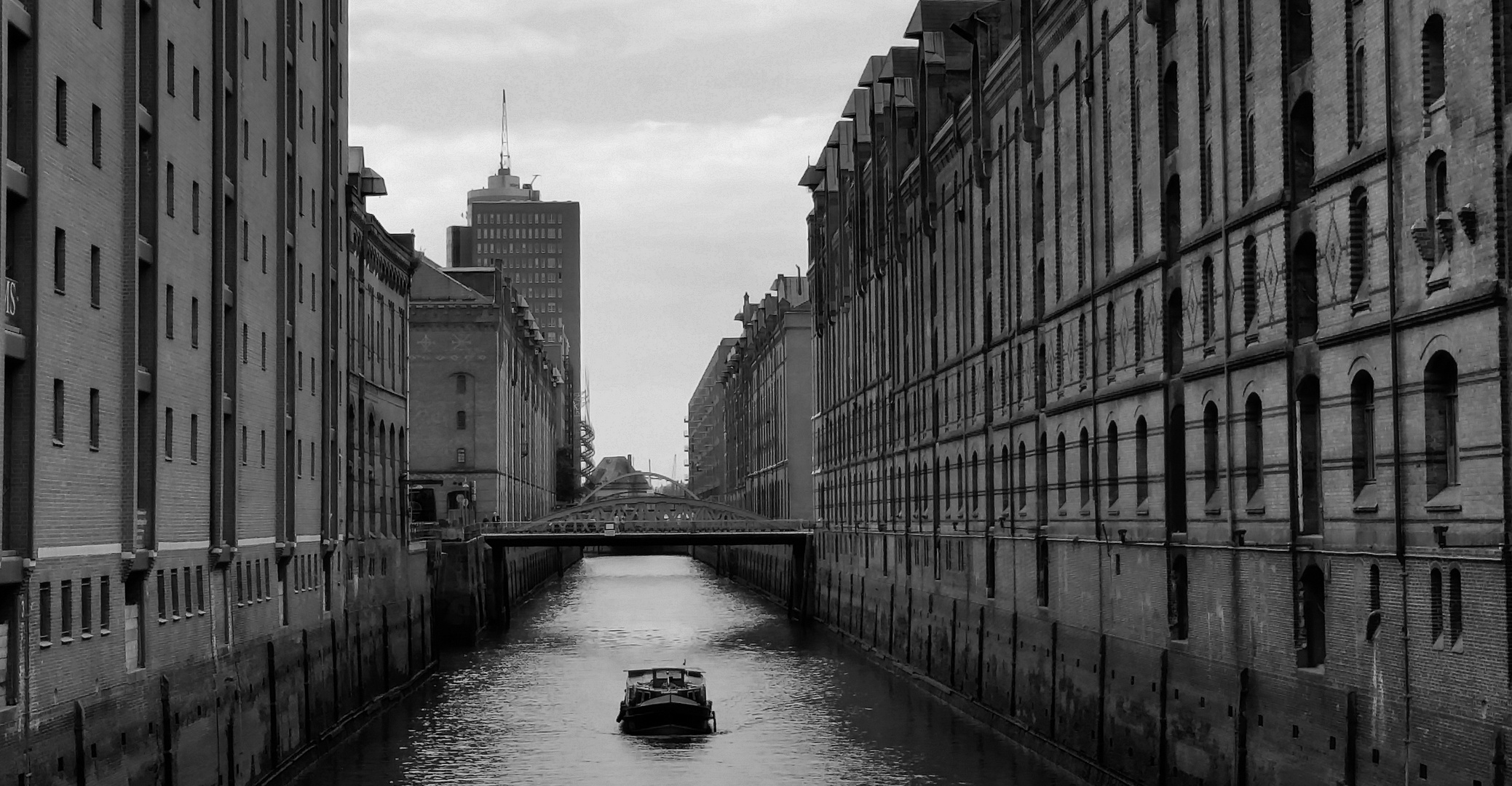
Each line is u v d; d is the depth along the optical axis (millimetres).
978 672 56875
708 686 65938
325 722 51312
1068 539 46969
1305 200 31766
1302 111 32125
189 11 38000
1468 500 25359
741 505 172625
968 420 60594
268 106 47219
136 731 33031
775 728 54031
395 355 73438
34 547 27922
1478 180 24969
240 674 41531
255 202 45312
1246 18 34375
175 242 36781
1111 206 43531
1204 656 36312
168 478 36125
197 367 38781
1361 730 28875
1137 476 41375
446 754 49062
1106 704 42875
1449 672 25906
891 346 76688
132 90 33438
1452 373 26484
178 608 36781
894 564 75125
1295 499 31812
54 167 29078
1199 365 36594
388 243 69812
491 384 110000
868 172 84375
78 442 30453
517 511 128500
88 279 31094
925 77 67562
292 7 50906
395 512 71062
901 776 44500
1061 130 48312
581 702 61219
